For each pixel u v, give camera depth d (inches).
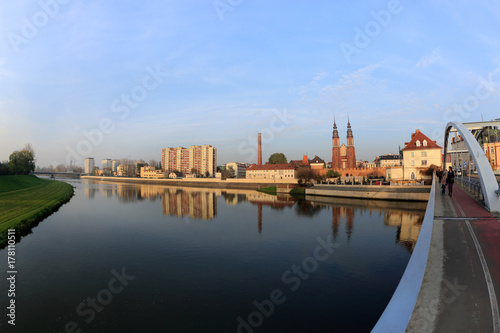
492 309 260.5
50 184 3949.3
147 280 791.1
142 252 1047.6
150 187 4830.2
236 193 3750.0
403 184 2711.6
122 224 1568.7
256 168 5295.3
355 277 813.9
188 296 699.4
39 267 886.4
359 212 1948.8
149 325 570.6
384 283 771.4
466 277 320.8
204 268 890.7
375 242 1188.5
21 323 572.4
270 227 1505.9
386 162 6151.6
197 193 3720.5
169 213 1983.3
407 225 1509.6
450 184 929.5
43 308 635.5
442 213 633.0
